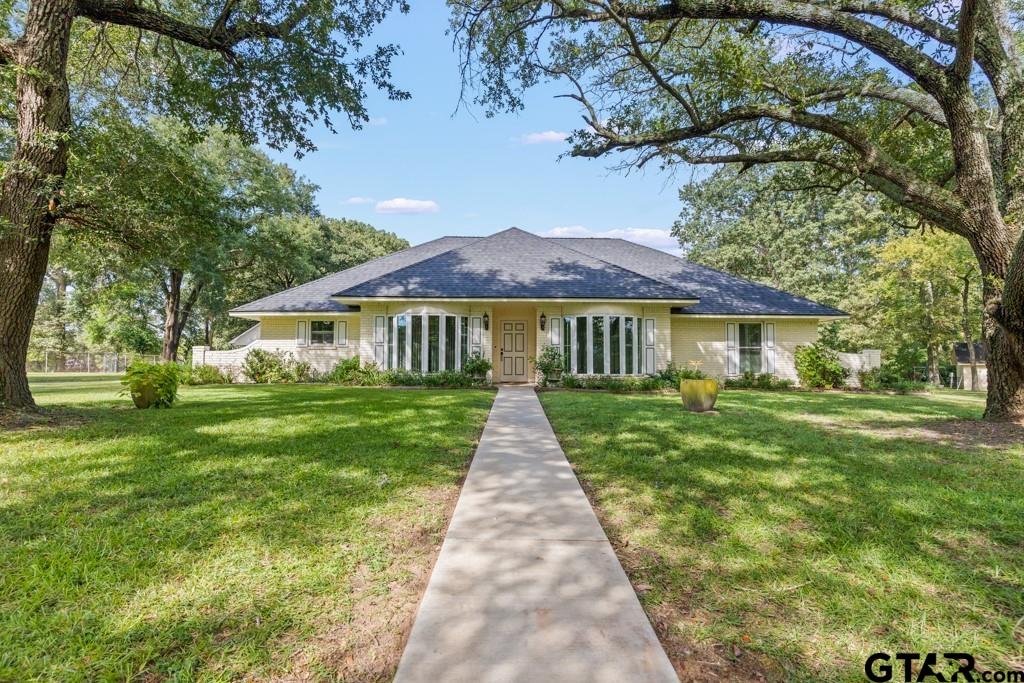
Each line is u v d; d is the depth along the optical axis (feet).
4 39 24.38
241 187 75.61
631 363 50.37
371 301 50.49
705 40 33.55
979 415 29.89
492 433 23.73
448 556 10.04
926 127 31.32
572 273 54.08
